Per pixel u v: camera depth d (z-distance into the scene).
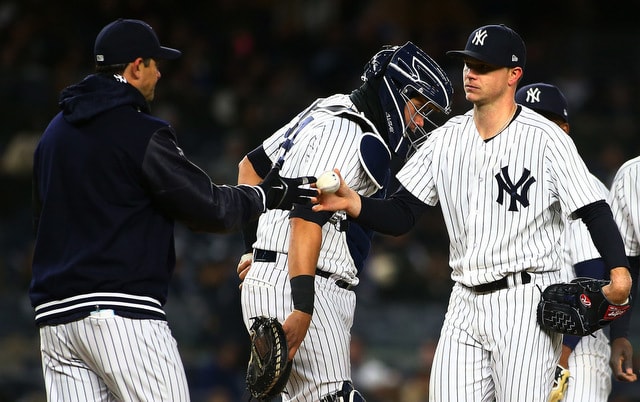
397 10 65.81
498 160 16.25
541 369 16.19
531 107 19.23
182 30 62.84
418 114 17.67
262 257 17.05
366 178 17.09
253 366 15.90
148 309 15.30
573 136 53.09
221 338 38.84
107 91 15.41
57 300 15.23
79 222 15.19
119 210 15.16
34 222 16.02
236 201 15.63
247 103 56.50
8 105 55.31
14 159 52.06
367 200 16.38
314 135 17.03
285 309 16.66
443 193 16.77
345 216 16.88
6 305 44.34
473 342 16.58
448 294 44.75
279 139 18.31
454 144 16.72
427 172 17.00
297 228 16.05
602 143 52.69
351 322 17.61
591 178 16.14
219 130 55.69
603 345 19.95
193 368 39.16
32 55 60.25
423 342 42.97
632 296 19.20
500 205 16.17
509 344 16.11
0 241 48.69
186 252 46.28
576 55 62.53
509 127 16.36
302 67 62.09
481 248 16.27
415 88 17.30
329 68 60.31
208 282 43.59
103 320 14.98
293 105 56.09
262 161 18.36
